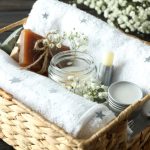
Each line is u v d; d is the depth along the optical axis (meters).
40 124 0.56
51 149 0.58
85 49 0.70
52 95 0.59
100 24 0.71
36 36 0.71
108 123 0.54
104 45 0.69
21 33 0.71
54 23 0.75
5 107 0.62
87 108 0.56
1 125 0.67
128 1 0.93
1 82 0.64
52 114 0.57
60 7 0.75
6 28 0.78
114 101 0.60
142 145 0.63
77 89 0.63
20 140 0.64
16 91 0.61
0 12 1.02
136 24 0.88
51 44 0.69
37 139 0.59
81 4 1.03
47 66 0.70
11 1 1.08
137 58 0.65
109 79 0.67
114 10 0.91
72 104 0.57
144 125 0.62
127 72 0.66
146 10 0.88
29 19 0.77
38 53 0.69
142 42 0.69
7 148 0.69
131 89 0.63
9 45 0.75
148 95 0.56
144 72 0.64
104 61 0.66
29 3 1.07
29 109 0.57
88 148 0.52
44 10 0.76
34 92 0.60
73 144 0.52
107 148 0.56
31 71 0.67
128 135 0.60
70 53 0.68
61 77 0.65
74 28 0.71
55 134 0.55
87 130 0.55
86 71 0.66
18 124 0.62
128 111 0.54
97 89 0.63
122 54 0.67
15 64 0.69
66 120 0.55
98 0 0.97
